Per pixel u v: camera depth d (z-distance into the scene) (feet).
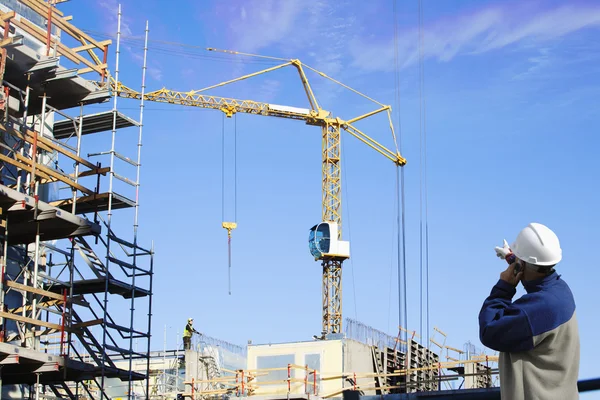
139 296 127.13
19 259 119.65
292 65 370.73
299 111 365.81
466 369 166.81
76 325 111.04
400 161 384.88
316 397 137.90
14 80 112.88
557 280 21.45
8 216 107.76
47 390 137.90
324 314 336.08
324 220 362.74
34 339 113.80
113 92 124.36
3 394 117.29
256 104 360.48
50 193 126.82
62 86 115.96
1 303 97.35
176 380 187.52
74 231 114.62
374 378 189.16
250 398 139.64
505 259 22.40
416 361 204.85
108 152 120.98
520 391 20.47
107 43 124.98
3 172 118.83
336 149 372.58
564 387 20.24
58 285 123.75
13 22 106.32
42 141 108.88
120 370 117.50
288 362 184.03
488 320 20.95
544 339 20.36
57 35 129.29
